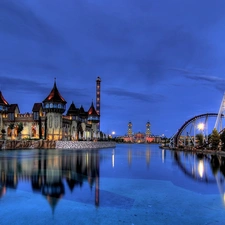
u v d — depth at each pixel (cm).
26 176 2861
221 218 1553
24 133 11812
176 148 11819
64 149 10131
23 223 1474
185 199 1966
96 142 12650
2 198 1944
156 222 1483
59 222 1488
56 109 11138
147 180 2759
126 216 1581
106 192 2173
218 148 8662
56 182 2539
